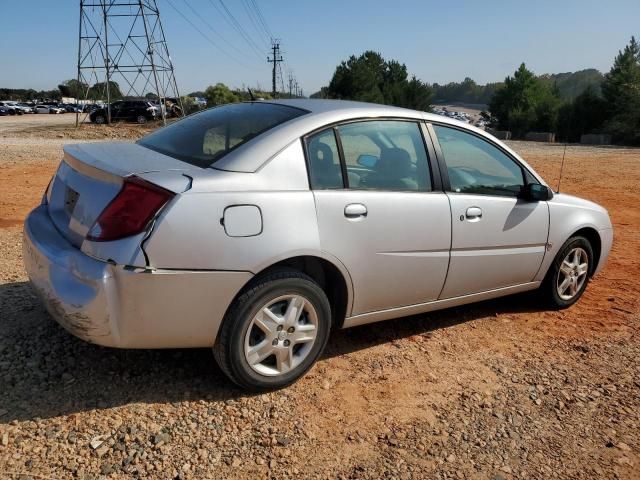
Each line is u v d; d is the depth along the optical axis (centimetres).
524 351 414
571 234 475
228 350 305
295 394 331
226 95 5397
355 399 332
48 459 258
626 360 409
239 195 295
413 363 381
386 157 367
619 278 614
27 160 1350
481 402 340
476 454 292
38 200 849
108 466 258
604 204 1111
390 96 6431
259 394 326
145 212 274
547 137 4606
